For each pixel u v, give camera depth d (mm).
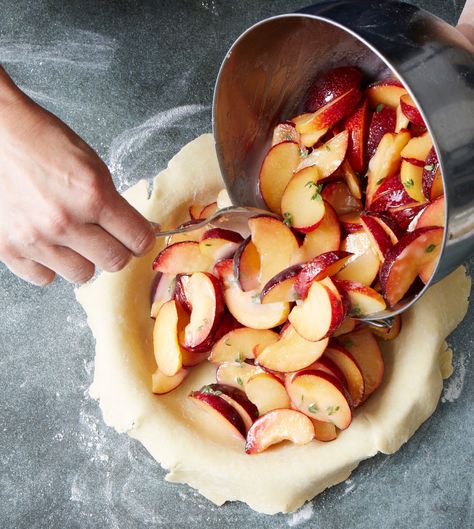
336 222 745
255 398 778
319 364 756
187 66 916
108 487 831
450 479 799
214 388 789
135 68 918
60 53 925
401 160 747
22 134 609
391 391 778
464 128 611
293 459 770
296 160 771
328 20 621
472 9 713
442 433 807
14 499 838
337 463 763
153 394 797
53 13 929
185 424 792
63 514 832
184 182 850
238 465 771
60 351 867
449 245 621
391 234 718
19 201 612
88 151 623
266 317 767
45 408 854
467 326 826
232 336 784
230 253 787
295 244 743
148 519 819
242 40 668
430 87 606
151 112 910
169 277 818
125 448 836
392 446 766
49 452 845
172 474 786
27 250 636
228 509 812
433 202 696
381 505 800
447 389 815
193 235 824
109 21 926
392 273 686
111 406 796
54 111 915
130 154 904
